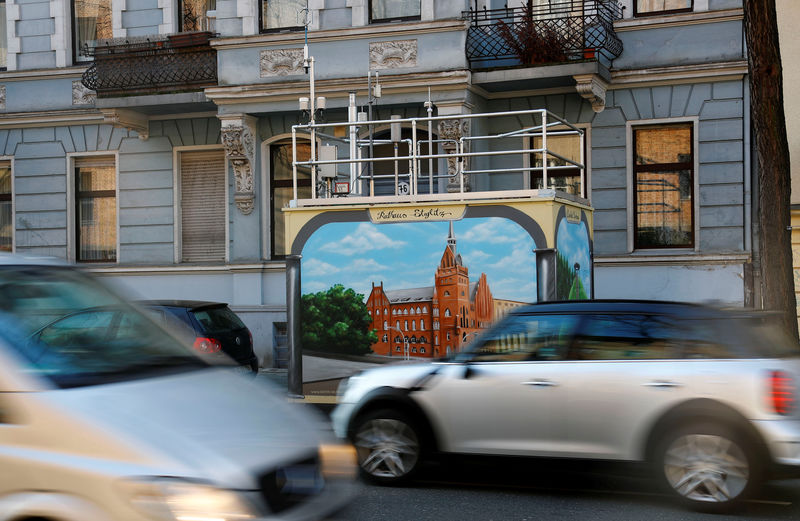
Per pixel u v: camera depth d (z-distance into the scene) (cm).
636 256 1773
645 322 730
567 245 1243
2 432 406
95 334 489
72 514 384
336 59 1812
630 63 1784
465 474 878
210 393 466
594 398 720
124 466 390
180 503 381
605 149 1805
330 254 1285
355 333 1269
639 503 748
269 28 1905
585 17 1717
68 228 2131
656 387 700
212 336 1336
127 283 2075
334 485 464
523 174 1858
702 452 683
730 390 677
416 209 1246
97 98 1967
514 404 748
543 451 738
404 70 1769
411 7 1809
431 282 1232
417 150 1410
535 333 764
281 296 1948
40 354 447
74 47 2145
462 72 1727
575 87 1800
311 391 1290
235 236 1972
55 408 408
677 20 1747
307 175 1964
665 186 1789
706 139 1747
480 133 1834
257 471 407
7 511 391
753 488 670
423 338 1229
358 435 812
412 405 791
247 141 1922
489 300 1198
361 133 1900
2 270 489
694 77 1741
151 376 467
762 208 1202
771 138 1192
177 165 2052
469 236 1216
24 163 2162
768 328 715
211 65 1917
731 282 1722
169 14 2041
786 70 1700
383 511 727
